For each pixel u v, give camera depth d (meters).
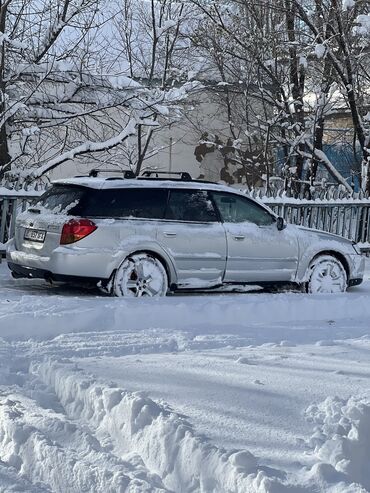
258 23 20.08
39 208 10.16
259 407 4.78
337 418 4.51
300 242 11.03
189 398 4.97
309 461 3.94
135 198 10.01
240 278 10.62
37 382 5.82
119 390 4.88
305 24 20.91
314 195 18.00
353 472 3.85
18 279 11.47
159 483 4.08
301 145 21.20
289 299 9.82
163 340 7.50
